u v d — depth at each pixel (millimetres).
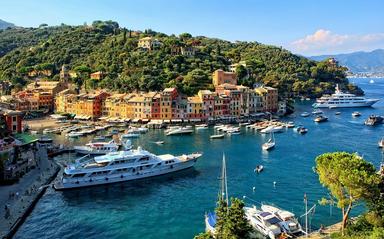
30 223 77438
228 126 198750
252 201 89000
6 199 86062
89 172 99688
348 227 62344
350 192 59719
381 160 126938
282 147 149125
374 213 59750
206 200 90875
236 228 55875
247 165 122062
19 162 112062
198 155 122375
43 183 99000
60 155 138750
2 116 146000
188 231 74250
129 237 71875
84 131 185250
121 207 87125
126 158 105250
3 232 70062
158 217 81312
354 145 151000
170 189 99312
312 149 144625
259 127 192875
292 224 69938
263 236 69750
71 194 95062
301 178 106312
